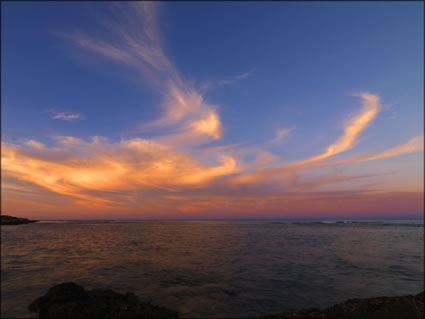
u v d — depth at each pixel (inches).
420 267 940.6
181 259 1107.9
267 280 750.5
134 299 543.2
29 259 1104.2
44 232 3233.3
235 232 3417.8
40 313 476.1
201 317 494.3
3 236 2516.0
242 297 605.3
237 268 917.2
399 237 2506.2
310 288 673.6
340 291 650.8
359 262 1041.5
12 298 588.4
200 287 682.8
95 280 749.9
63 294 516.1
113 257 1160.8
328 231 3690.9
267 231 3688.5
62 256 1189.7
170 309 527.5
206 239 2231.8
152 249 1476.4
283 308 540.7
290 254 1274.6
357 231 3698.3
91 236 2549.2
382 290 658.8
